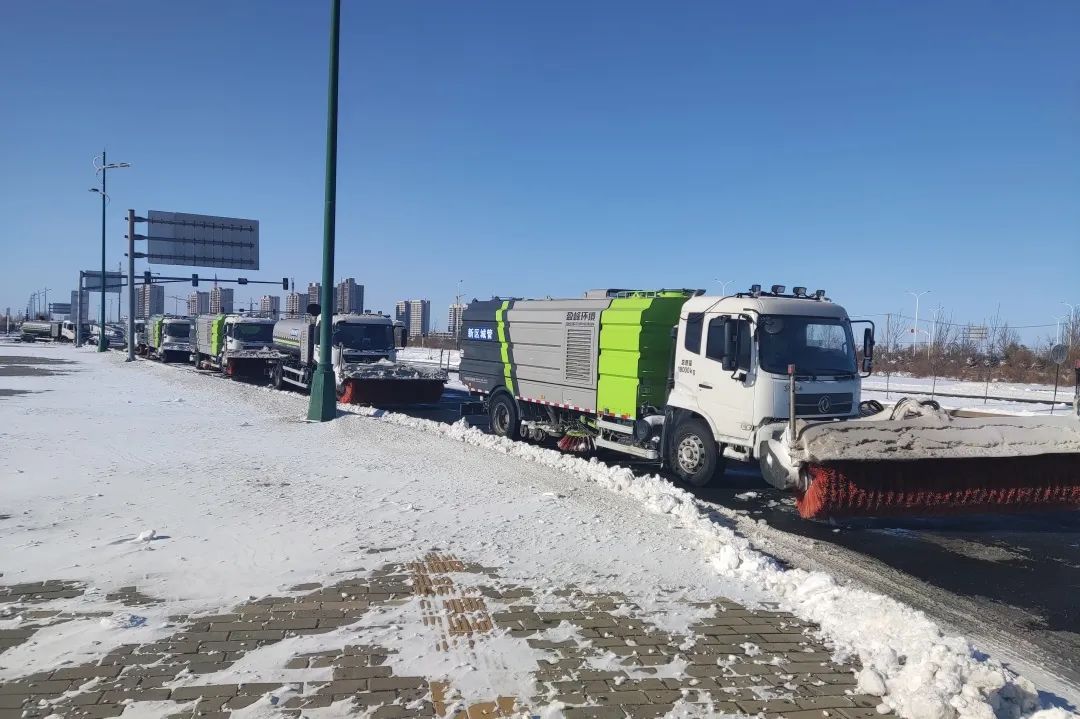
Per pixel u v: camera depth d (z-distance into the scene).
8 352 46.06
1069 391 32.56
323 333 14.80
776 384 9.58
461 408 15.43
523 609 5.12
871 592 5.86
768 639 4.78
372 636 4.58
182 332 41.69
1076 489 8.28
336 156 14.81
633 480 9.08
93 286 62.91
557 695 3.93
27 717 3.53
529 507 7.84
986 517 9.20
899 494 7.81
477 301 15.89
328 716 3.63
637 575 5.91
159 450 10.99
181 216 41.91
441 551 6.32
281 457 10.55
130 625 4.61
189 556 6.00
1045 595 6.36
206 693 3.81
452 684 4.00
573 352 12.76
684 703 3.91
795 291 10.91
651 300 11.45
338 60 14.72
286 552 6.16
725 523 8.16
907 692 3.98
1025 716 3.94
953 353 48.75
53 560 5.83
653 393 11.42
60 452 10.65
